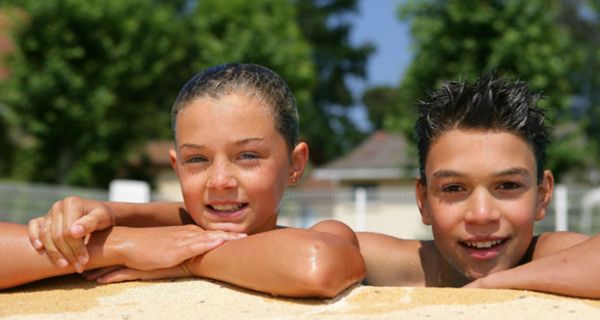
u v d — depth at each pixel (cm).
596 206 1104
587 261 185
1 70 2012
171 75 2136
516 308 168
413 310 166
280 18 2180
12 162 1827
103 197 1114
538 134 223
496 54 1329
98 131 1708
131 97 1897
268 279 179
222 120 205
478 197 210
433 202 221
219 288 188
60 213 197
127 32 1773
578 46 2561
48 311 177
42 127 1652
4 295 196
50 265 197
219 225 208
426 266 259
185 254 193
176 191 2248
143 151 2081
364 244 268
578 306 173
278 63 1989
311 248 177
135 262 198
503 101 215
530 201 214
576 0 2673
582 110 2702
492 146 209
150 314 169
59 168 1738
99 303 182
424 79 1381
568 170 1380
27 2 1659
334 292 175
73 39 1695
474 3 1359
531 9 1355
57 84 1656
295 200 1325
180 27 2130
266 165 209
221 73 215
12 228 204
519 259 219
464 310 166
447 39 1360
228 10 2111
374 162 2036
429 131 221
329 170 2038
